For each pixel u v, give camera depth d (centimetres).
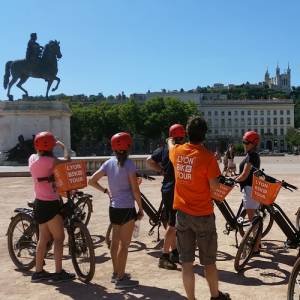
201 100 19925
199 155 634
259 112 19538
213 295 657
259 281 798
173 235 877
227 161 3262
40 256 820
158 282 800
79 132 12875
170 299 716
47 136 806
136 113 13400
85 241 813
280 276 826
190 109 13788
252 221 862
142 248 1045
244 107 19475
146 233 1193
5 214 1553
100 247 1059
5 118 4297
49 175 801
